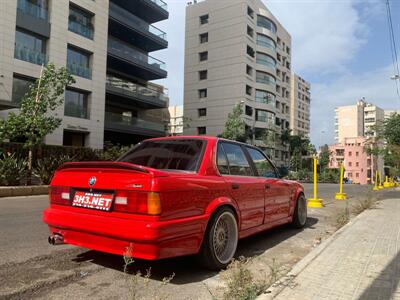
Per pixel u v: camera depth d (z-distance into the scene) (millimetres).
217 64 57375
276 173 6648
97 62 31484
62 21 28109
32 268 4344
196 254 4328
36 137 16547
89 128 30688
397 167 33781
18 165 15500
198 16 60125
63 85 17938
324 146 104688
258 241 6352
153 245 3611
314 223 8430
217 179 4605
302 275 4070
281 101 74625
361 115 128875
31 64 25672
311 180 62000
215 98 57188
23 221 7598
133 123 36812
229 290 3535
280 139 69500
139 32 37500
